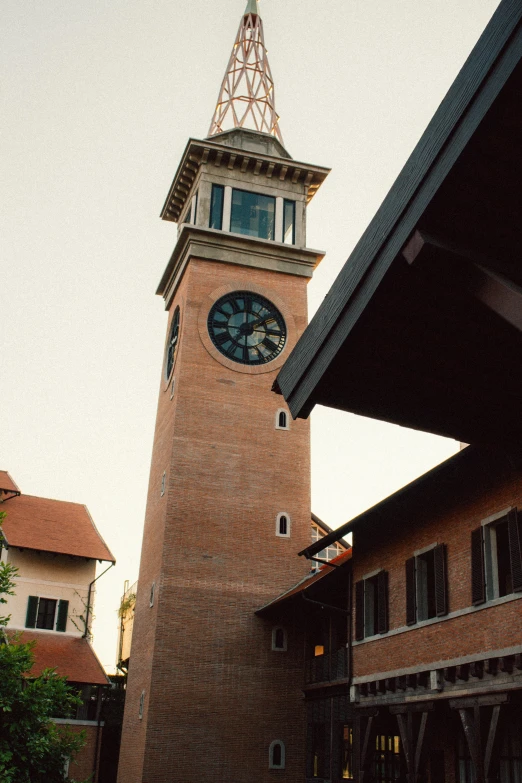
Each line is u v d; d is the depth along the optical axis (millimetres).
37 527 46062
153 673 34219
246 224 43969
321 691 32656
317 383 9617
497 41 6641
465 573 20328
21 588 43312
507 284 7191
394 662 23156
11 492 48344
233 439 39344
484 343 8914
